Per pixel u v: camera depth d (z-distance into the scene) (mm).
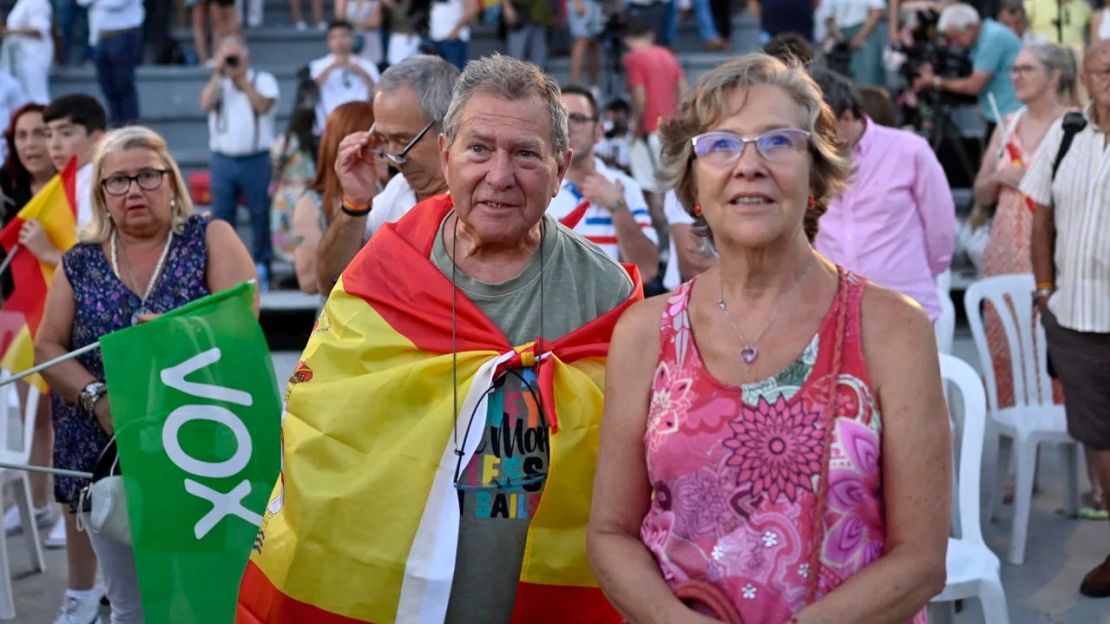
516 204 2785
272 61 13477
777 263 2402
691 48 13820
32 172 6031
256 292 3850
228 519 3369
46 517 6137
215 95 10094
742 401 2354
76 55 13508
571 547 2781
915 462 2289
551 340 2859
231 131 10094
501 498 2789
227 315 3463
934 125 10438
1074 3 10289
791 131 2361
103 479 3510
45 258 5047
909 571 2264
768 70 2420
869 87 5973
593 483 2674
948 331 6086
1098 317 5090
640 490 2490
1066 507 6023
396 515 2768
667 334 2471
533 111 2779
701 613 2330
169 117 12508
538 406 2818
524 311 2871
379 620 2771
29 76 11570
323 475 2811
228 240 4125
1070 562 5477
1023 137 6473
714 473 2342
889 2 12172
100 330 4031
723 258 2438
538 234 2930
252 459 3408
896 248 5215
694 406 2377
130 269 4070
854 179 5062
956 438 6035
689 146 2482
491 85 2787
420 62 3609
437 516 2768
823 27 11555
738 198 2367
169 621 3293
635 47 9922
